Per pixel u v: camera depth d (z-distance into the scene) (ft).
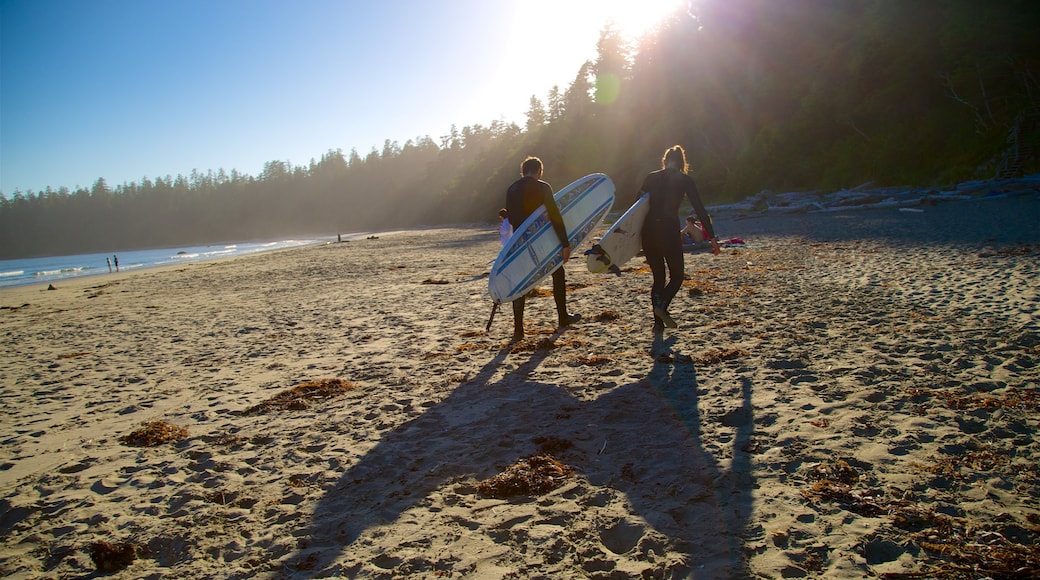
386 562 7.38
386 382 16.03
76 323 37.58
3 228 590.96
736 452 9.80
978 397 11.29
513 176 283.18
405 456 10.75
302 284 50.26
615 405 12.54
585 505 8.43
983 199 76.28
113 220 604.08
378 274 53.83
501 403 13.33
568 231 20.56
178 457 11.73
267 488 9.89
